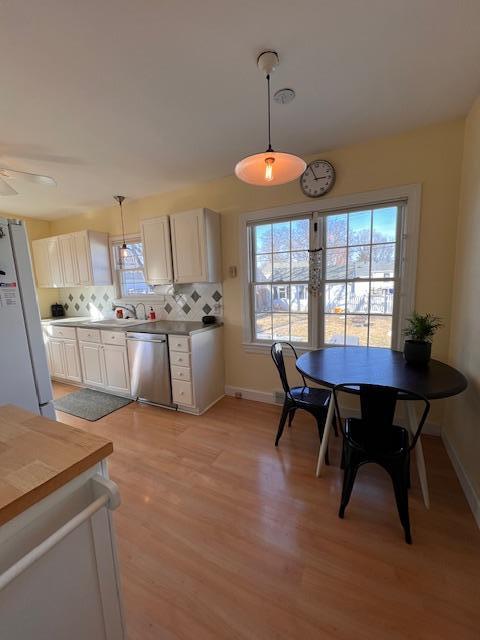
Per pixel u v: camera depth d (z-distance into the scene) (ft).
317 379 5.63
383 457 4.85
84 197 11.37
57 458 2.49
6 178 8.58
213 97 5.61
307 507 5.56
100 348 11.33
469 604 3.84
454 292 7.07
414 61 4.82
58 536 2.09
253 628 3.66
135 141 7.18
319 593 4.03
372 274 8.18
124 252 11.67
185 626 3.70
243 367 10.58
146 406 10.35
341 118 6.52
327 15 3.92
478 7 3.84
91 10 3.68
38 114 5.93
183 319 11.75
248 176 4.96
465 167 6.57
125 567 4.49
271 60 4.56
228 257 10.23
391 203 7.64
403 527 4.81
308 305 9.17
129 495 5.99
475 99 5.92
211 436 8.19
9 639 2.10
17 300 6.15
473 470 5.49
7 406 3.53
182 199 10.80
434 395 4.81
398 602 3.89
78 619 2.57
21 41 4.08
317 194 8.29
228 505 5.66
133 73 4.87
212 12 3.80
